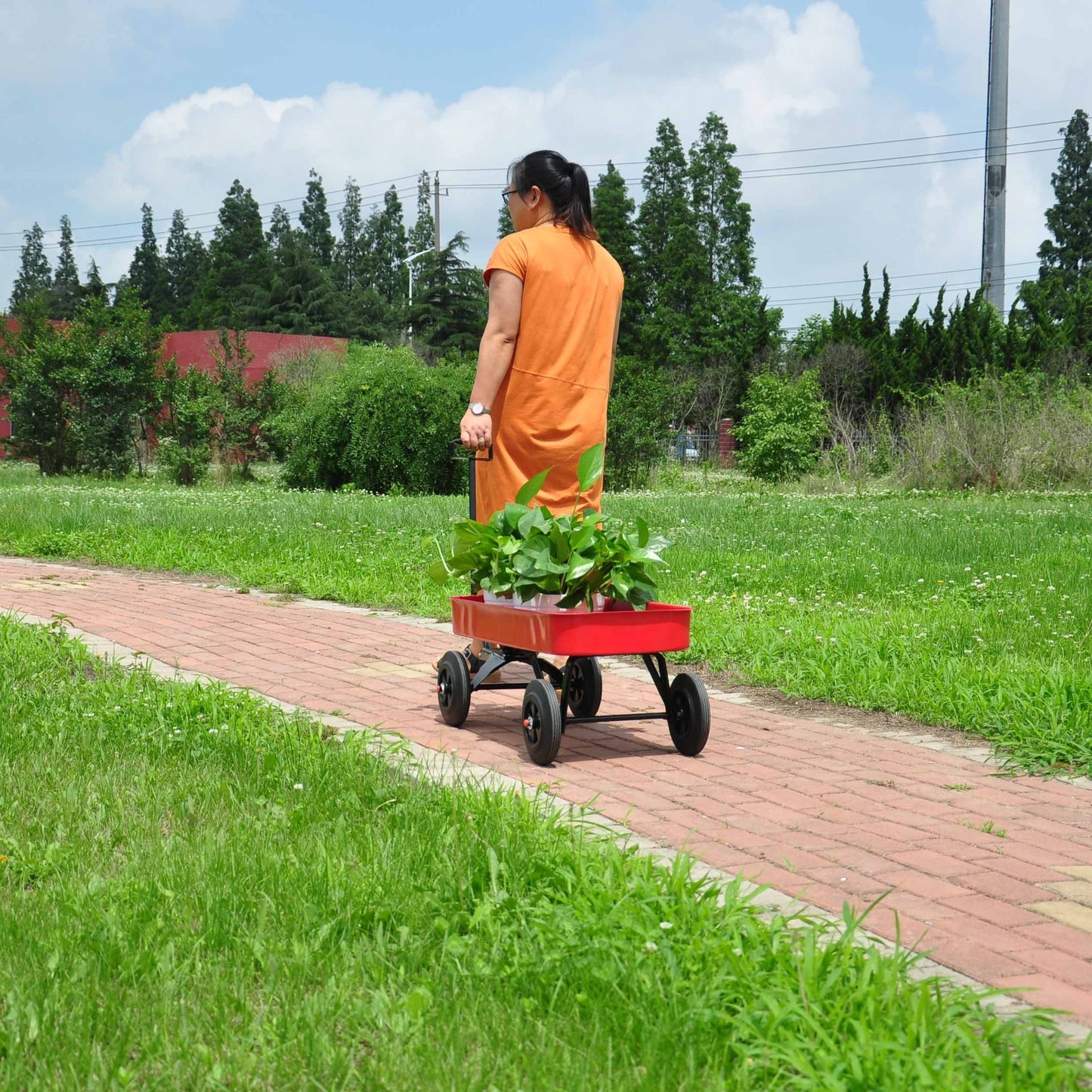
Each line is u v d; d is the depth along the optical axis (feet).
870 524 50.42
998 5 126.52
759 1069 7.23
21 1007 7.95
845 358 136.87
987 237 130.52
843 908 9.22
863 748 16.39
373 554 37.35
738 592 29.89
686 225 204.23
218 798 12.75
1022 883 10.97
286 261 254.68
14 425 101.96
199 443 97.55
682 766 15.19
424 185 314.55
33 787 13.00
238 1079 7.18
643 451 94.58
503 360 17.07
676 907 9.33
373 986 8.40
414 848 10.82
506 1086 7.11
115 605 28.68
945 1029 7.51
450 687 17.22
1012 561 36.22
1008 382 87.97
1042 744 15.80
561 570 15.39
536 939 9.00
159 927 9.14
